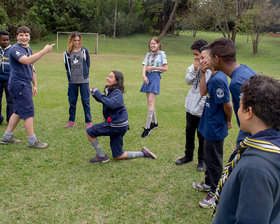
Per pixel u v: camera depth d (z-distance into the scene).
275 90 1.15
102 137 4.61
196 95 3.41
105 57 21.44
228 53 2.07
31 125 4.01
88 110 5.20
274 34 33.81
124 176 3.36
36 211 2.64
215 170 2.78
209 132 2.72
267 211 1.07
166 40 34.03
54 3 33.22
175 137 4.77
